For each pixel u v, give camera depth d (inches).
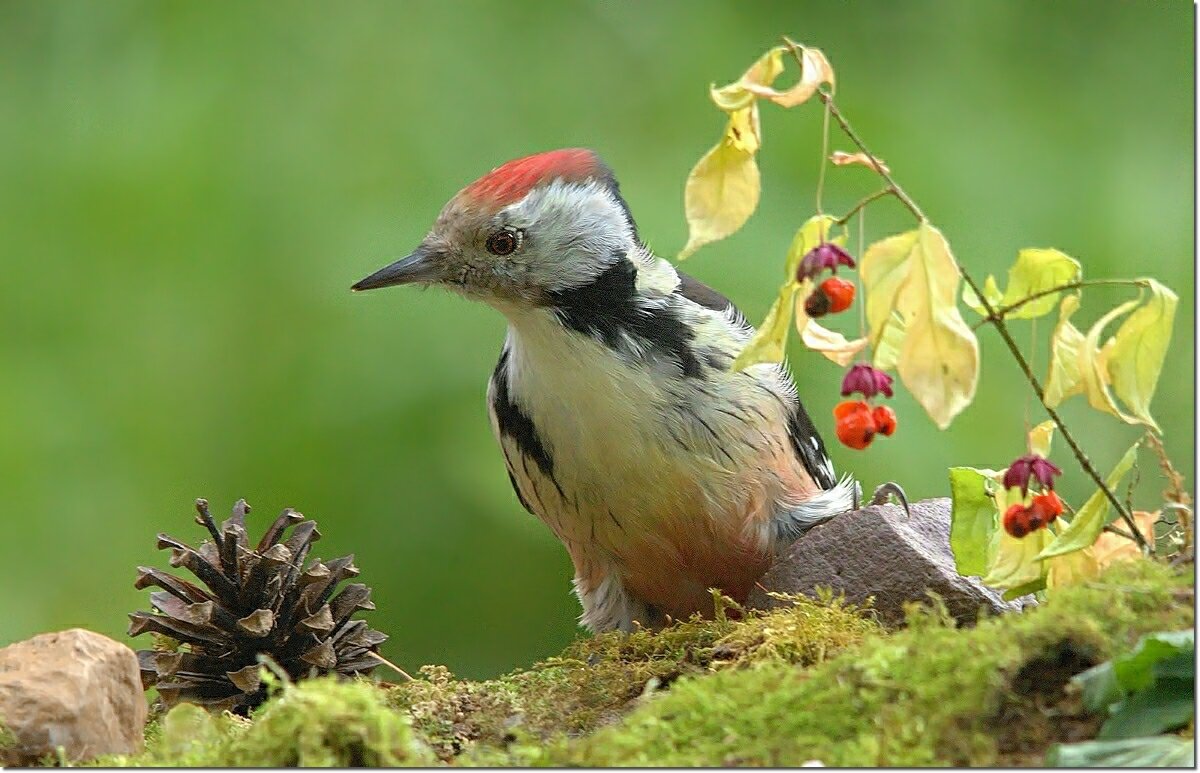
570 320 304.7
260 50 481.4
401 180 468.8
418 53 484.7
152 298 450.6
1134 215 462.6
